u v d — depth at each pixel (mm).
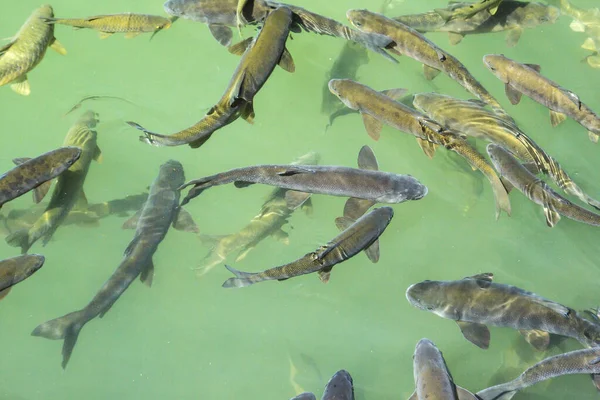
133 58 3854
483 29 3865
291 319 3584
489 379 3520
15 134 3723
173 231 3619
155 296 3586
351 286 3611
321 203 3674
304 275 3611
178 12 3770
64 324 3451
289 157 3732
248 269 3611
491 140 3670
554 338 3521
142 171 3691
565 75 3865
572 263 3658
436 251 3654
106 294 3471
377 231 3520
